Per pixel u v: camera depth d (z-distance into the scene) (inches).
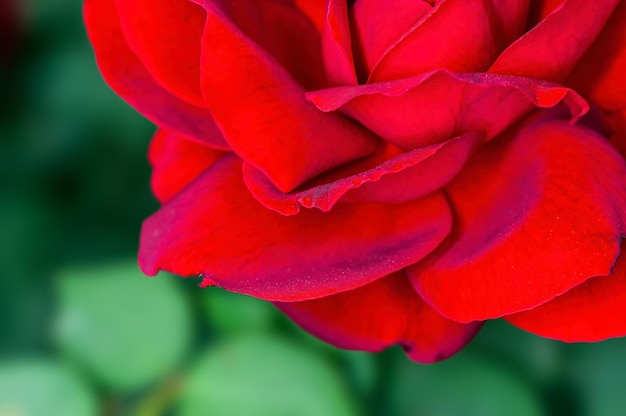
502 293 9.0
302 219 9.5
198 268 9.3
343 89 9.0
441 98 8.9
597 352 11.7
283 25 10.0
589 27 8.9
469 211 9.6
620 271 9.3
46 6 13.7
